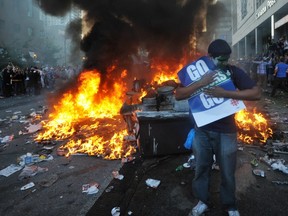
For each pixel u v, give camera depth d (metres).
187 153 4.38
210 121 2.43
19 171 4.20
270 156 4.30
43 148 5.18
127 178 3.75
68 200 3.28
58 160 4.55
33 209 3.12
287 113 7.51
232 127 2.52
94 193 3.39
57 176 3.93
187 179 3.60
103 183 3.65
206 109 2.46
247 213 2.85
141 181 3.62
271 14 22.75
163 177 3.70
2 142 5.73
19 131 6.67
